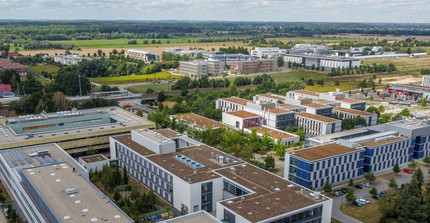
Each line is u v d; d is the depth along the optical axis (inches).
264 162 6894.7
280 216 3954.2
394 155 6747.1
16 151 5797.2
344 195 5639.8
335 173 5949.8
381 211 4771.2
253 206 4170.8
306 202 4298.7
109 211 3818.9
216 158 5703.7
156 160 5565.9
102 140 7101.4
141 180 5880.9
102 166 6274.6
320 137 7357.3
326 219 4397.1
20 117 7657.5
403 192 4955.7
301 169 5753.0
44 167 4938.5
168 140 6063.0
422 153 7293.3
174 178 5004.9
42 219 3941.9
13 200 5152.6
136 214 4830.2
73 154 6840.6
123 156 6343.5
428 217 4670.3
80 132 6914.4
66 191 4190.5
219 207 4224.9
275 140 7652.6
